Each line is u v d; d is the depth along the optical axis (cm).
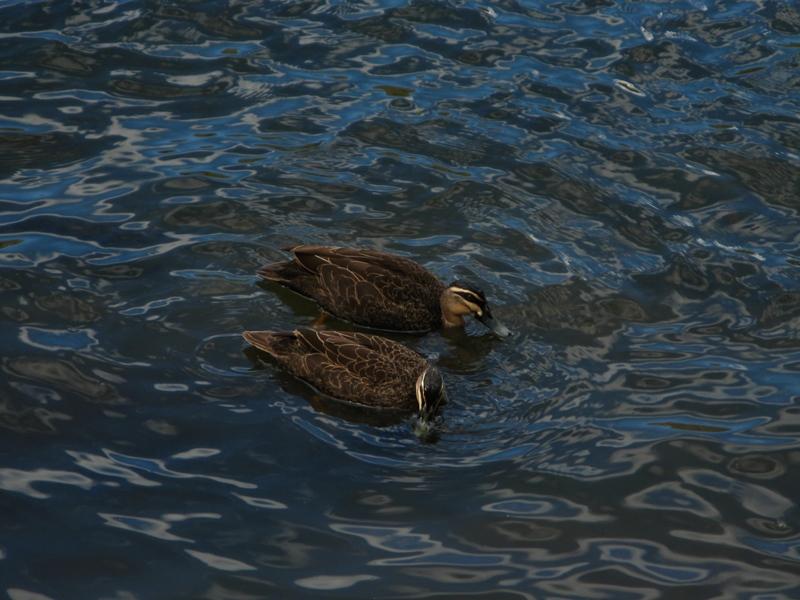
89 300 1557
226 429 1340
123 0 2333
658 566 1146
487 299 1612
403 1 2367
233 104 2042
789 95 2064
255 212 1777
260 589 1105
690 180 1867
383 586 1114
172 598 1088
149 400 1378
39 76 2084
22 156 1875
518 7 2353
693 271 1667
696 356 1492
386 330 1625
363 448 1326
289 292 1648
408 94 2080
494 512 1218
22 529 1164
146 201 1786
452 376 1473
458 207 1808
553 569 1141
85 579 1105
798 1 2353
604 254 1706
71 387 1389
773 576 1133
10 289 1565
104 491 1224
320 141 1953
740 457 1305
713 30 2256
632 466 1289
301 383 1448
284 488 1246
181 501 1217
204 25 2267
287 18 2303
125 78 2095
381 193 1833
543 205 1812
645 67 2144
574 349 1511
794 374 1455
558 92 2083
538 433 1350
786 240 1734
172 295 1584
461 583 1120
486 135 1975
